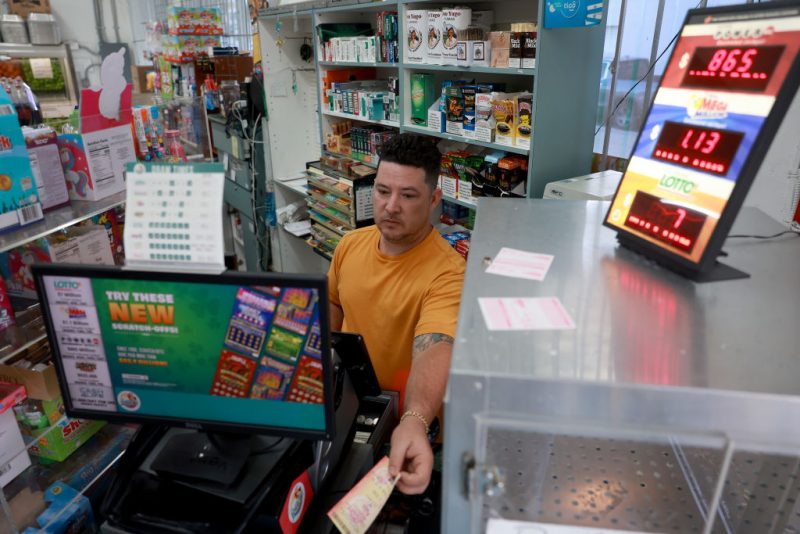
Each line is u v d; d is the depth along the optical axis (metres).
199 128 3.04
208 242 0.76
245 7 4.61
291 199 3.95
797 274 0.73
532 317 0.63
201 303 0.82
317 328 0.79
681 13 1.96
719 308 0.65
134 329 0.86
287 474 0.88
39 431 1.62
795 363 0.54
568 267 0.76
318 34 3.15
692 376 0.52
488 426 0.56
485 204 1.07
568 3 1.77
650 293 0.68
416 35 2.42
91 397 0.93
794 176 1.40
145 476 0.91
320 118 3.37
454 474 0.59
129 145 1.85
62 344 0.89
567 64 1.97
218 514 0.85
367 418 1.18
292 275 0.76
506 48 2.03
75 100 5.17
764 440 0.51
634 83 2.17
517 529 0.63
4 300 1.46
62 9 6.94
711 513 0.57
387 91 2.94
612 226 0.85
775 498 0.67
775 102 0.63
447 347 1.26
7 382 1.58
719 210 0.68
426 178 1.51
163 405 0.91
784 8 0.64
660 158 0.79
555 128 2.04
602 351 0.56
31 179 1.47
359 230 1.80
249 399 0.87
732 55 0.70
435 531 0.99
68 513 1.51
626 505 0.65
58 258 1.55
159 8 6.61
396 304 1.59
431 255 1.60
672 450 0.70
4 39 4.73
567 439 0.69
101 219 1.78
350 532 0.75
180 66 4.49
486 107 2.19
